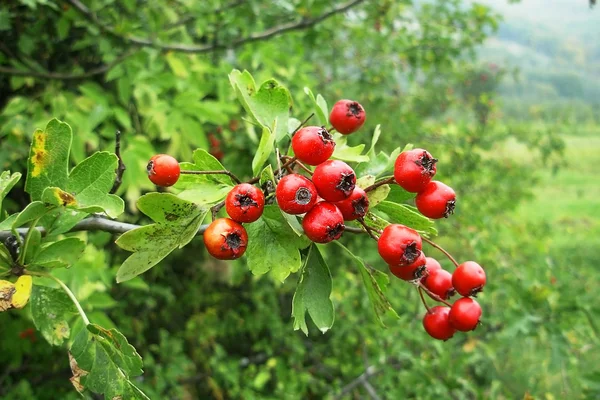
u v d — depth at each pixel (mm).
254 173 199
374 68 858
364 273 200
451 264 524
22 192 532
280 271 196
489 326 569
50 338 203
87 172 201
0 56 463
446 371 512
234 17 542
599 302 460
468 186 1023
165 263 823
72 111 418
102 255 375
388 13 777
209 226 188
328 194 185
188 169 210
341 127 231
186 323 894
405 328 588
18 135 422
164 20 543
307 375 745
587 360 525
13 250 204
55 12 509
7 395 493
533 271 458
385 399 686
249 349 958
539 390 504
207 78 558
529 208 1959
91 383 188
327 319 196
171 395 707
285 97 219
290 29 556
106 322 350
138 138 402
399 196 209
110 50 482
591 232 1551
